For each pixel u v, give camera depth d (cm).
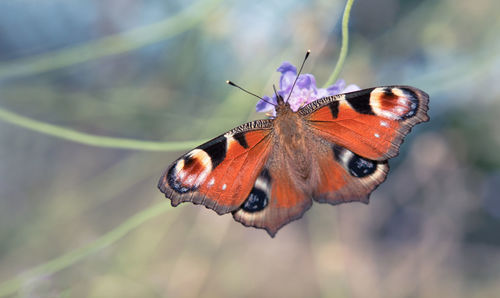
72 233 69
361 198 46
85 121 59
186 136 58
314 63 54
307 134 46
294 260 77
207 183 46
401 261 68
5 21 65
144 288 60
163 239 68
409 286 68
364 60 55
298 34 53
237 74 57
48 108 59
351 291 67
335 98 46
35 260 66
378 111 45
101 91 58
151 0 61
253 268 76
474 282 69
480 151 64
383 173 46
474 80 58
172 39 60
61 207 66
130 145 48
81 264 56
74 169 75
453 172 64
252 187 46
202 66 59
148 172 63
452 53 55
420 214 66
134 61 63
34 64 51
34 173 74
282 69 47
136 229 63
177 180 45
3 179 72
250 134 46
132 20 64
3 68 51
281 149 46
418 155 64
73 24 66
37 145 74
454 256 69
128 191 74
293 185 46
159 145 48
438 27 55
